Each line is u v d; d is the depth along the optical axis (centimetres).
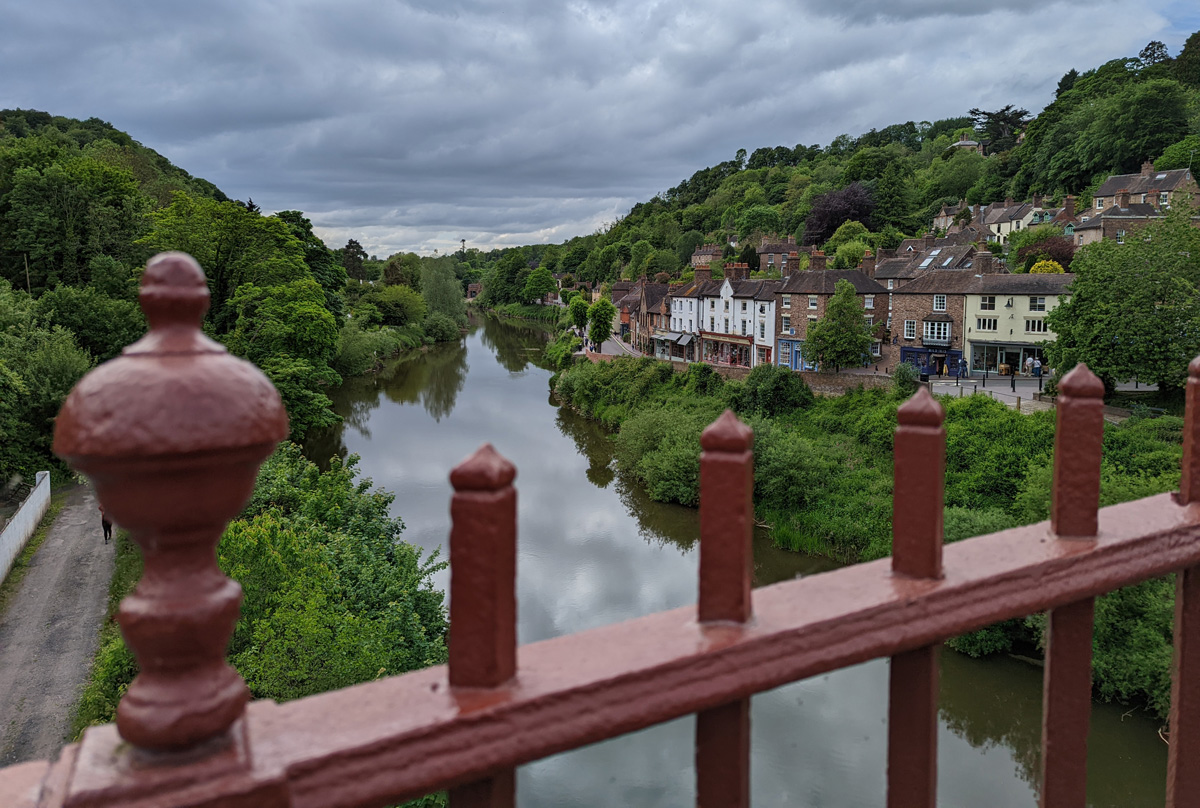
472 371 6372
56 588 1788
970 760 1389
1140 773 1320
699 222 12156
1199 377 182
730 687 118
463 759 102
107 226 4306
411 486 3020
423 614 1454
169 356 91
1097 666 1473
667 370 4238
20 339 2867
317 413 3419
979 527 1947
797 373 3538
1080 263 3003
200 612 93
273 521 1339
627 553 2391
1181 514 178
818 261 4831
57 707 1322
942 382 3728
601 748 1437
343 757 96
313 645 1033
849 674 1636
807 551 2311
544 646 119
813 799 1249
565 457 3550
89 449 83
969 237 6284
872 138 13912
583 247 13688
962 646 1691
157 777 88
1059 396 164
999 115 11212
